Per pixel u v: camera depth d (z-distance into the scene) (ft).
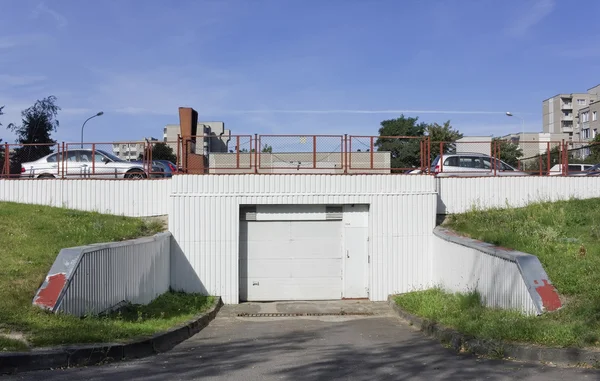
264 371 25.53
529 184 63.52
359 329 41.57
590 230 48.19
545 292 33.73
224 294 57.21
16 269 37.19
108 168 70.69
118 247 39.24
